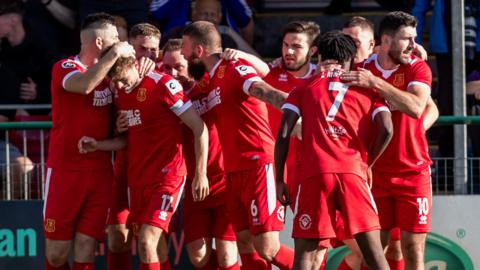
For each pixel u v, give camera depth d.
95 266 26.12
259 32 34.44
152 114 23.09
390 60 23.38
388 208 23.94
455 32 27.28
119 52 22.27
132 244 26.08
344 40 21.61
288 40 24.27
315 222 20.98
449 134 28.75
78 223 23.36
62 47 32.09
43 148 26.61
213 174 24.31
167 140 23.22
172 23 31.70
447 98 30.16
